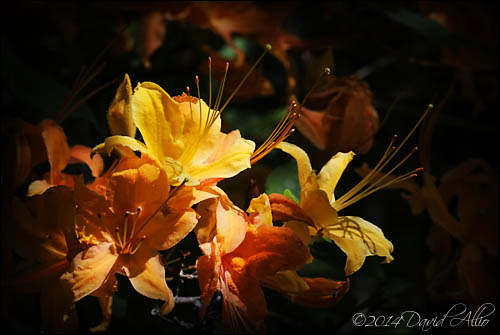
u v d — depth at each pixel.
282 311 0.38
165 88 0.42
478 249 0.38
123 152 0.29
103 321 0.30
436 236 0.39
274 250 0.29
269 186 0.36
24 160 0.30
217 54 0.42
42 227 0.29
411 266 0.41
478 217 0.38
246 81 0.41
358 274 0.38
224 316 0.29
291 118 0.31
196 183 0.29
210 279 0.28
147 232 0.29
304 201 0.31
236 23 0.41
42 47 0.40
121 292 0.33
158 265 0.29
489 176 0.39
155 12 0.40
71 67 0.41
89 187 0.32
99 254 0.29
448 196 0.39
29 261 0.30
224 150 0.30
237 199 0.37
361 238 0.31
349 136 0.39
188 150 0.30
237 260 0.29
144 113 0.30
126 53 0.42
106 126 0.38
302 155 0.31
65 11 0.39
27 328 0.33
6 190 0.29
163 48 0.42
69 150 0.32
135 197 0.29
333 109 0.40
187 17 0.40
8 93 0.36
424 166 0.39
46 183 0.31
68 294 0.28
